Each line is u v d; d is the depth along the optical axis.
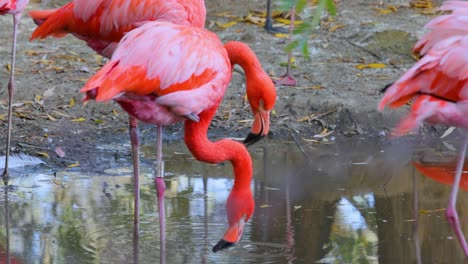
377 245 7.86
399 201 9.14
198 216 8.62
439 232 8.23
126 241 7.95
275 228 8.30
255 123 7.81
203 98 7.39
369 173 10.12
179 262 7.44
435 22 7.04
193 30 7.55
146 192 9.43
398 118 11.83
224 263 7.41
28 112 11.83
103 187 9.59
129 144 11.13
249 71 7.74
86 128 11.55
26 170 10.09
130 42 7.21
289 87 12.70
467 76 6.81
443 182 9.78
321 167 10.34
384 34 14.48
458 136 11.59
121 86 7.00
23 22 15.23
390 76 13.20
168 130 11.69
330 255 7.60
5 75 12.84
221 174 10.09
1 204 8.95
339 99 12.23
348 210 8.84
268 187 9.56
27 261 7.40
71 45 14.35
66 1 16.41
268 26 15.02
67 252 7.63
